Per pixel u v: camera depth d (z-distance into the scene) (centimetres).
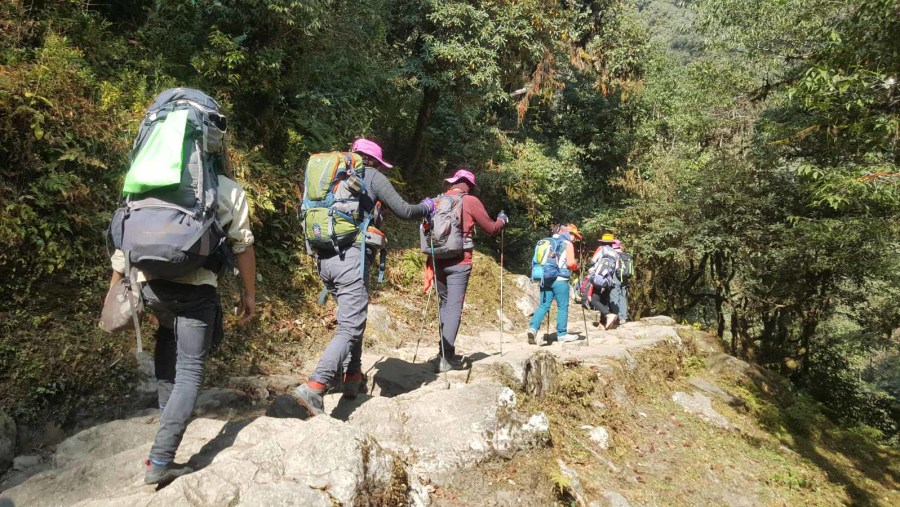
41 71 531
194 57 748
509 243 1894
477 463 411
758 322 1625
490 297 1123
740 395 893
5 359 430
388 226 1203
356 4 1070
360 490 299
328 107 1003
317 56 984
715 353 991
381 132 1564
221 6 769
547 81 1575
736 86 1490
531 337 830
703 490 594
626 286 1173
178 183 271
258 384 536
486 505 386
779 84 1320
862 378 2142
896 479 807
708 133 1683
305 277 792
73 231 526
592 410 644
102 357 473
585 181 2128
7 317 457
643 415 711
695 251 1497
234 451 324
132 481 310
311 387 371
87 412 440
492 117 2125
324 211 386
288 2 789
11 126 495
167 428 286
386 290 966
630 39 2205
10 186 494
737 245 1419
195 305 290
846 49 835
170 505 270
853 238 1123
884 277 1220
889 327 1372
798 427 888
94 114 574
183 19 799
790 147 1357
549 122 2367
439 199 538
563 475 444
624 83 2145
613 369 727
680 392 817
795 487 679
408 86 1421
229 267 297
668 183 1692
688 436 711
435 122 1752
